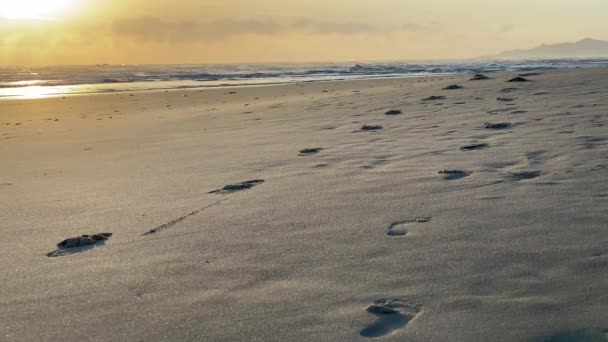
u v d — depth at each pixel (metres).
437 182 4.96
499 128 7.65
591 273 2.83
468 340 2.28
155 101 20.44
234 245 3.69
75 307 2.87
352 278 3.01
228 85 32.03
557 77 16.67
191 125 11.88
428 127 8.30
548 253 3.14
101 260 3.58
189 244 3.78
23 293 3.11
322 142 7.78
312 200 4.69
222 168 6.49
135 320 2.67
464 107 10.66
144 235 4.08
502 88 14.31
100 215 4.76
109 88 31.25
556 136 6.64
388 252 3.36
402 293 2.77
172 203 4.98
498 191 4.51
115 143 9.84
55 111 17.89
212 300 2.84
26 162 8.31
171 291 2.99
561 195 4.25
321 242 3.63
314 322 2.52
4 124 14.58
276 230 3.95
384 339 2.33
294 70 61.66
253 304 2.75
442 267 3.06
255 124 10.91
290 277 3.08
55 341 2.51
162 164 7.16
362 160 6.23
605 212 3.77
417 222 3.90
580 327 2.31
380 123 9.27
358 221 4.02
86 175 6.83
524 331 2.32
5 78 46.84
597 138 6.30
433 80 23.66
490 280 2.85
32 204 5.36
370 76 41.78
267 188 5.26
